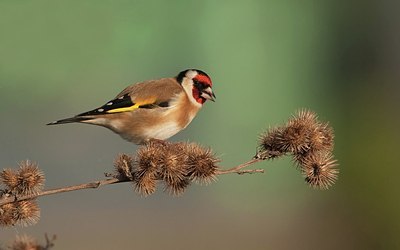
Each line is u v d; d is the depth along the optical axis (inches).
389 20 1048.8
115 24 1014.4
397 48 1040.8
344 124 668.1
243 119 1016.9
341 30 1061.8
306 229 715.4
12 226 294.0
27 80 996.6
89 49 1008.2
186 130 985.5
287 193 857.5
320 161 313.3
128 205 820.6
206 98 394.0
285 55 1051.3
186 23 1028.5
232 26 1035.3
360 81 861.8
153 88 383.2
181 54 1028.5
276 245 708.0
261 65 1040.2
